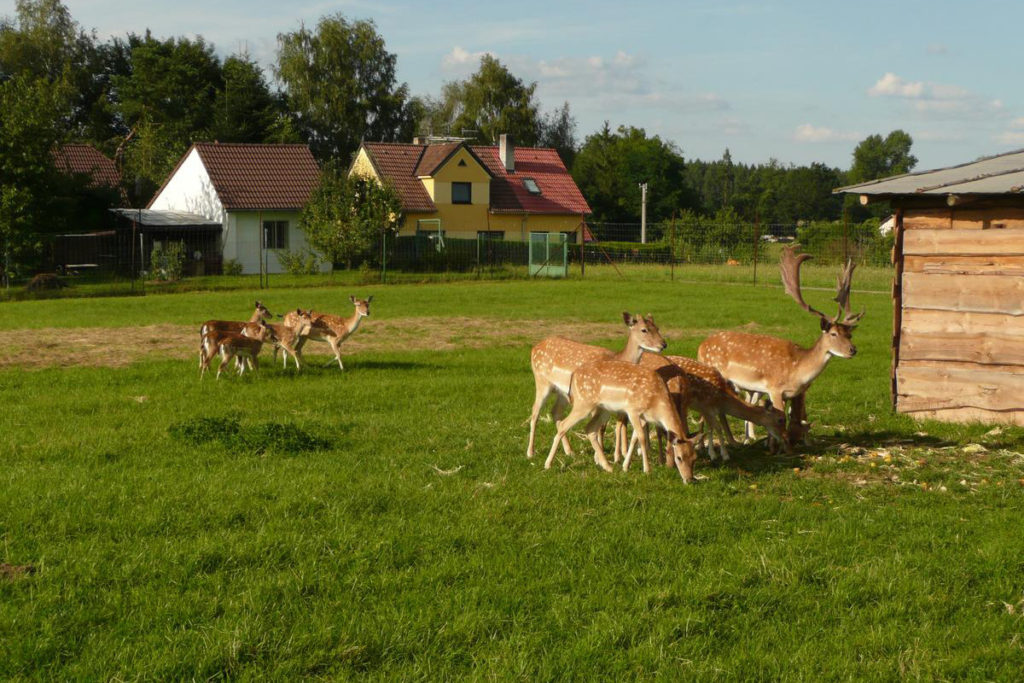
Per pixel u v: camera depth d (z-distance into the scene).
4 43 56.03
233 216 40.47
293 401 12.31
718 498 7.95
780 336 19.06
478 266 37.47
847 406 12.07
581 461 9.23
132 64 65.94
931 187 10.79
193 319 22.31
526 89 71.50
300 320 15.19
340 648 5.18
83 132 63.94
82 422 10.83
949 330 11.21
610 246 49.66
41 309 24.80
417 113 71.88
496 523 7.23
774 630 5.53
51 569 6.10
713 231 47.91
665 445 9.88
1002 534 6.96
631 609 5.75
